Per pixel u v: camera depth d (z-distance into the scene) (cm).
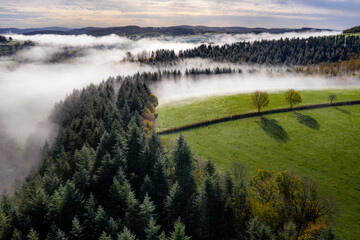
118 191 3959
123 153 5444
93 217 3669
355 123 8100
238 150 6962
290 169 5953
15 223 3969
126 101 9212
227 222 3669
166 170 4684
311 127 8056
